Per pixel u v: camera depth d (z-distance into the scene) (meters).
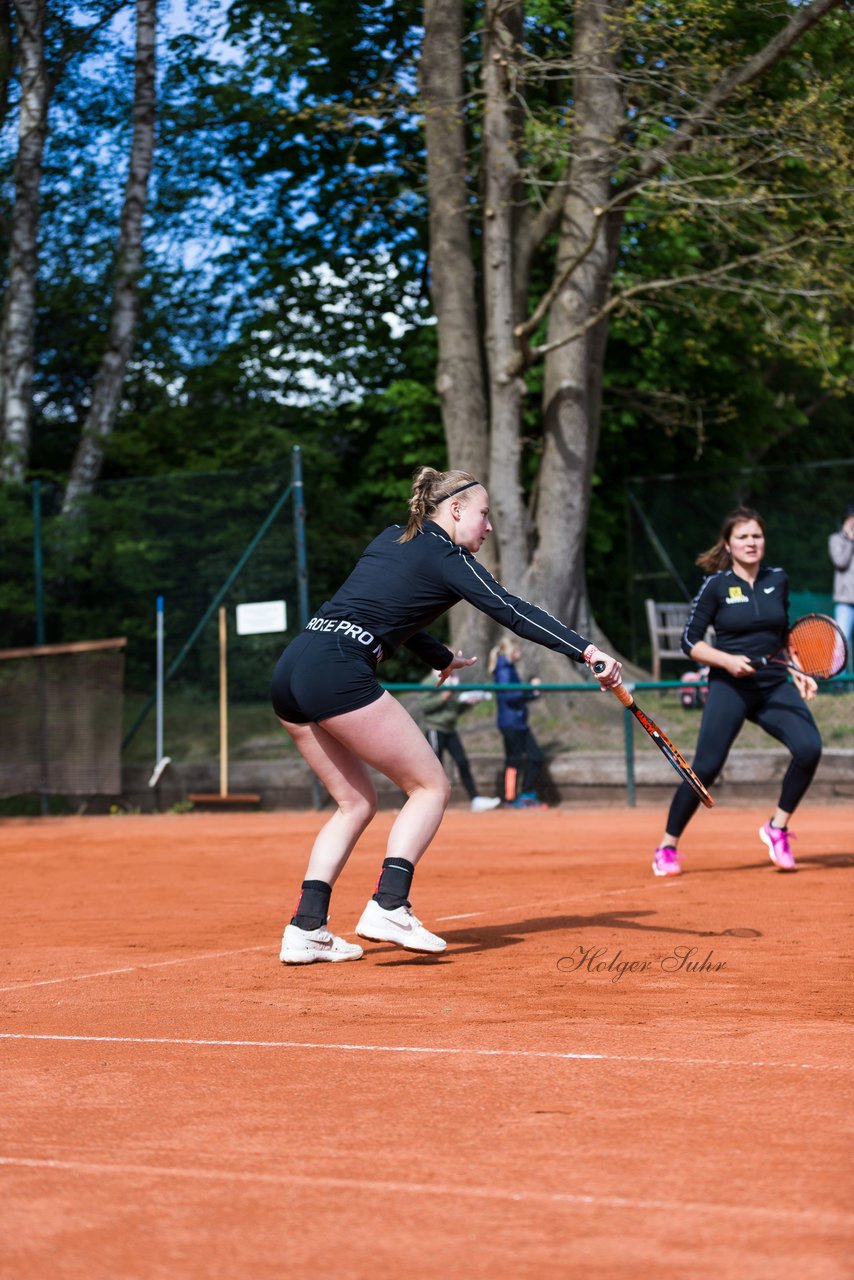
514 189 19.16
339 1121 3.38
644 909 7.42
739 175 17.12
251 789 17.67
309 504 24.34
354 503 26.45
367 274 25.81
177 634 18.45
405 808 6.05
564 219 18.58
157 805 18.14
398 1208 2.71
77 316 27.36
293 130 23.56
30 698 18.69
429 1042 4.30
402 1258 2.44
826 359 18.55
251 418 26.56
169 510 18.66
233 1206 2.74
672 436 24.94
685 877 9.00
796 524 22.02
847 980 5.21
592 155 16.81
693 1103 3.47
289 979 5.58
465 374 19.06
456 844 12.16
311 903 5.96
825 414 32.88
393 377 26.45
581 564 19.17
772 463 32.38
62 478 23.23
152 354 26.80
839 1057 3.94
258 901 8.46
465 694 16.53
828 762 15.65
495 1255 2.44
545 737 16.97
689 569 22.80
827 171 16.36
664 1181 2.83
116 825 16.53
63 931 7.32
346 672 5.79
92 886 9.64
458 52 18.22
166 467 25.56
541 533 18.86
